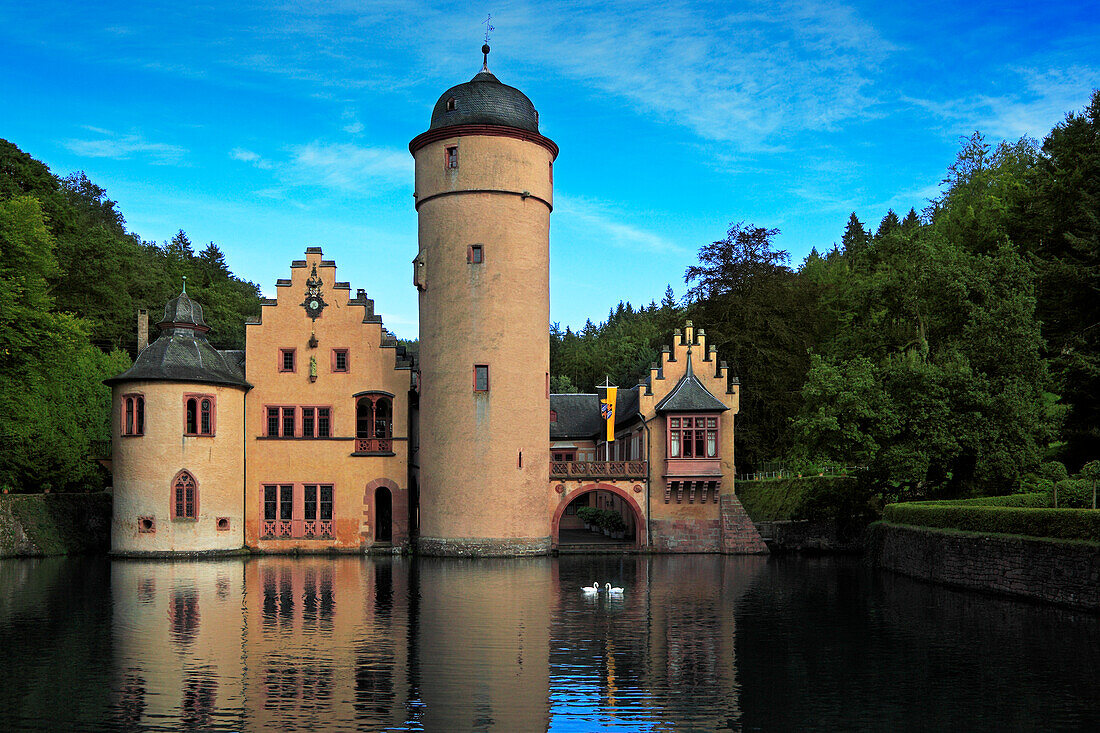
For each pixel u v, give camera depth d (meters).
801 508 44.44
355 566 38.03
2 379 40.97
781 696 16.52
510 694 16.61
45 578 33.22
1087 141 47.34
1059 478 37.47
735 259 60.94
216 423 42.34
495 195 42.41
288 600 27.36
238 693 16.58
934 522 32.47
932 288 41.94
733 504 44.75
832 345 55.38
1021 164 65.00
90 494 46.97
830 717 15.28
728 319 58.97
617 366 92.00
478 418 41.81
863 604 26.61
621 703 16.08
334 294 45.34
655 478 45.19
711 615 24.70
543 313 43.81
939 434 38.06
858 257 66.81
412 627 22.78
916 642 20.95
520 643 20.92
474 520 41.59
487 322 42.09
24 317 41.22
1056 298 44.81
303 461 44.53
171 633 21.97
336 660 19.12
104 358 55.47
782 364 57.94
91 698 16.23
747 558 42.09
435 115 43.91
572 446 57.97
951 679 17.59
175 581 32.28
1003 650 20.00
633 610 25.50
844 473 45.34
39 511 42.91
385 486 44.56
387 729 14.59
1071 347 41.75
